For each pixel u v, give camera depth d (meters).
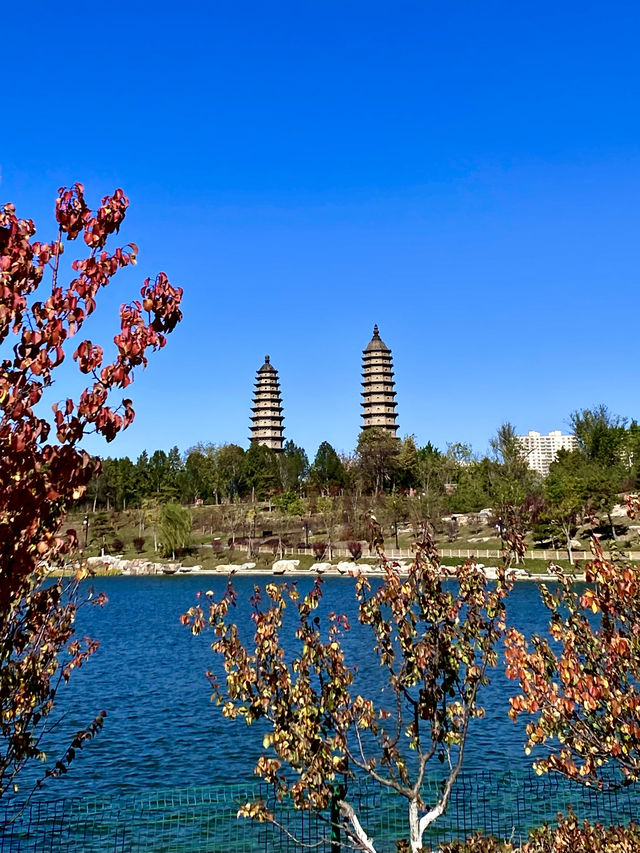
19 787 24.89
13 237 8.02
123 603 92.44
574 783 22.36
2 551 8.18
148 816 21.11
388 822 19.97
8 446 7.76
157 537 154.50
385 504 136.38
